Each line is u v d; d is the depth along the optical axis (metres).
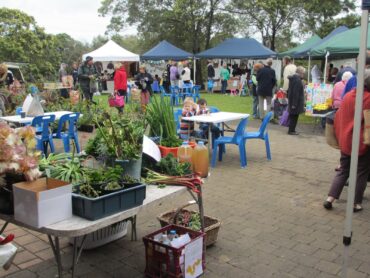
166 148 3.48
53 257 3.45
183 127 7.09
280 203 4.90
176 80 18.12
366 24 2.58
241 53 21.16
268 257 3.52
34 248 3.61
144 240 3.10
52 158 2.88
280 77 20.69
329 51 11.36
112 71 23.66
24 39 27.47
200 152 3.30
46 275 3.17
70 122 7.19
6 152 2.25
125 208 2.43
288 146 8.42
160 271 3.03
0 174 2.27
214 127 7.18
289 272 3.27
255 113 12.50
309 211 4.64
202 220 3.34
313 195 5.21
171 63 20.27
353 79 6.35
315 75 15.23
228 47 21.62
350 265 3.40
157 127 4.02
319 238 3.91
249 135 6.90
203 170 3.32
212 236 3.61
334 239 3.90
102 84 22.44
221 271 3.26
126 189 2.43
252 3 26.64
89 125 8.93
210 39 28.91
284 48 34.47
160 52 21.17
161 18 27.55
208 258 3.46
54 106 9.88
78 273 3.20
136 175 2.83
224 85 22.56
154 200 2.64
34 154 2.43
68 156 2.97
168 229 3.29
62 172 2.59
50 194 2.17
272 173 6.27
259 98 11.88
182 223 3.51
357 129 2.70
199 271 3.13
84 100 10.56
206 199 5.00
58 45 31.73
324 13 28.72
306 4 27.00
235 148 8.15
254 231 4.05
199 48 28.89
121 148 2.80
